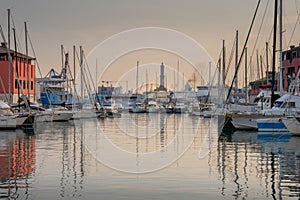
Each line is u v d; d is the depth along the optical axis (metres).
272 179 21.08
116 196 17.75
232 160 27.20
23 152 30.95
